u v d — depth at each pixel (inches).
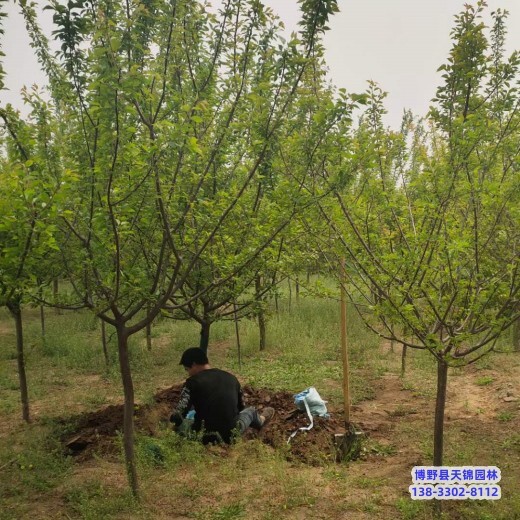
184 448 183.3
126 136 128.3
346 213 143.8
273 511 150.0
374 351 356.5
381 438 210.8
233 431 191.9
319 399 231.1
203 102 127.2
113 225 127.7
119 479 168.1
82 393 276.7
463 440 202.8
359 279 166.1
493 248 158.7
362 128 161.9
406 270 141.9
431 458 186.1
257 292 265.6
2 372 310.8
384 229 172.1
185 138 124.1
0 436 216.2
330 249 161.0
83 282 151.9
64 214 119.3
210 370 203.2
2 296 130.7
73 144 150.4
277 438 203.0
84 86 132.8
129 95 122.2
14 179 115.5
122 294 143.0
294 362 331.9
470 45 140.6
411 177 165.8
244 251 184.9
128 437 154.6
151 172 133.4
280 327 402.9
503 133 140.4
